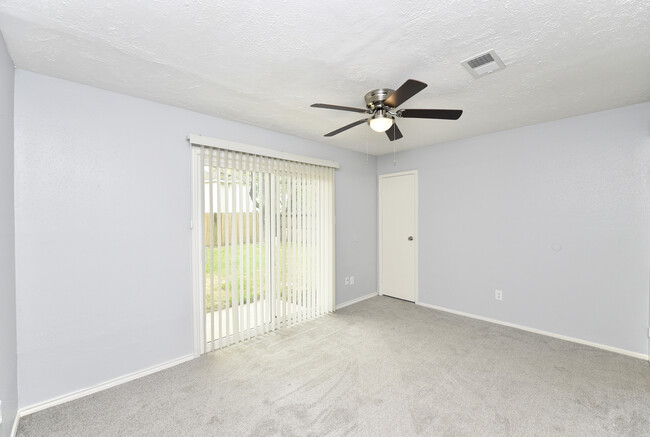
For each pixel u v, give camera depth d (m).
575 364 2.56
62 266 2.09
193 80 2.13
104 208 2.27
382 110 2.19
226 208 2.93
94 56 1.81
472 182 3.73
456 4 1.36
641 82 2.20
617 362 2.59
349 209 4.37
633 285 2.69
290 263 3.54
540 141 3.18
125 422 1.88
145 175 2.47
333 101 2.53
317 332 3.30
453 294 3.95
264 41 1.66
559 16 1.46
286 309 3.47
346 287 4.32
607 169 2.81
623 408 1.98
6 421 1.62
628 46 1.73
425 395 2.13
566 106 2.68
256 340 3.09
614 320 2.79
